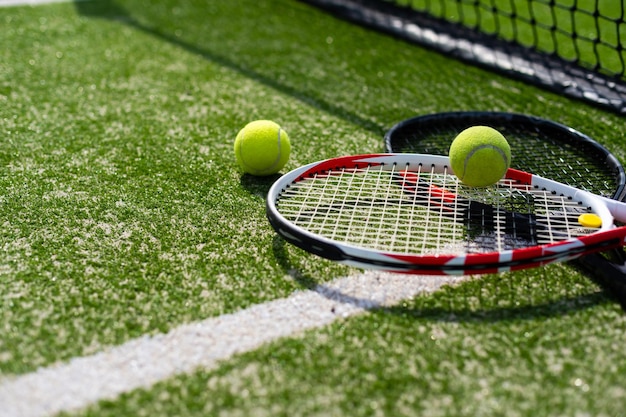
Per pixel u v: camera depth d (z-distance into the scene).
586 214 1.36
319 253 1.31
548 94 1.82
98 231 1.42
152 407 1.19
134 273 1.34
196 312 1.29
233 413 1.18
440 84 1.86
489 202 1.43
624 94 1.78
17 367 1.22
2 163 1.57
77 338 1.26
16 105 1.75
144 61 1.96
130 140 1.64
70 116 1.72
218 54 2.00
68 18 2.25
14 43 2.03
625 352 1.24
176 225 1.43
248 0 2.46
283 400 1.19
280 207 1.43
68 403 1.19
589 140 1.54
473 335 1.26
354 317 1.28
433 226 1.41
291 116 1.73
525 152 1.56
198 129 1.68
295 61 1.96
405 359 1.23
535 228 1.39
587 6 2.27
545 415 1.18
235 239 1.40
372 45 2.05
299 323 1.28
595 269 1.31
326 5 2.33
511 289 1.32
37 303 1.30
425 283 1.33
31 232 1.41
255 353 1.24
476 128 1.40
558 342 1.25
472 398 1.19
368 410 1.18
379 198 1.45
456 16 2.25
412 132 1.61
